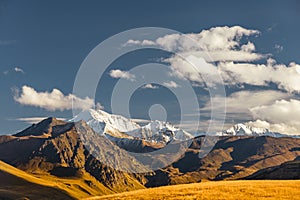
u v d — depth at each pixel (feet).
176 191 217.77
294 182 235.81
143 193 222.07
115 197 221.46
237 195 190.39
